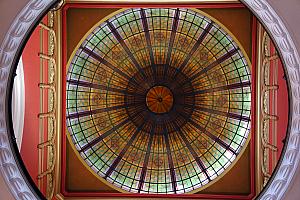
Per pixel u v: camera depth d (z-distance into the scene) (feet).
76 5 47.09
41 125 45.52
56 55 48.37
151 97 60.64
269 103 46.19
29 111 42.24
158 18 55.21
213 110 58.08
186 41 57.06
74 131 54.75
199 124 58.85
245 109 54.85
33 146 43.39
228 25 49.16
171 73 60.03
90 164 54.13
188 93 60.03
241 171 51.39
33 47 42.22
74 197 51.21
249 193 50.93
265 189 34.53
